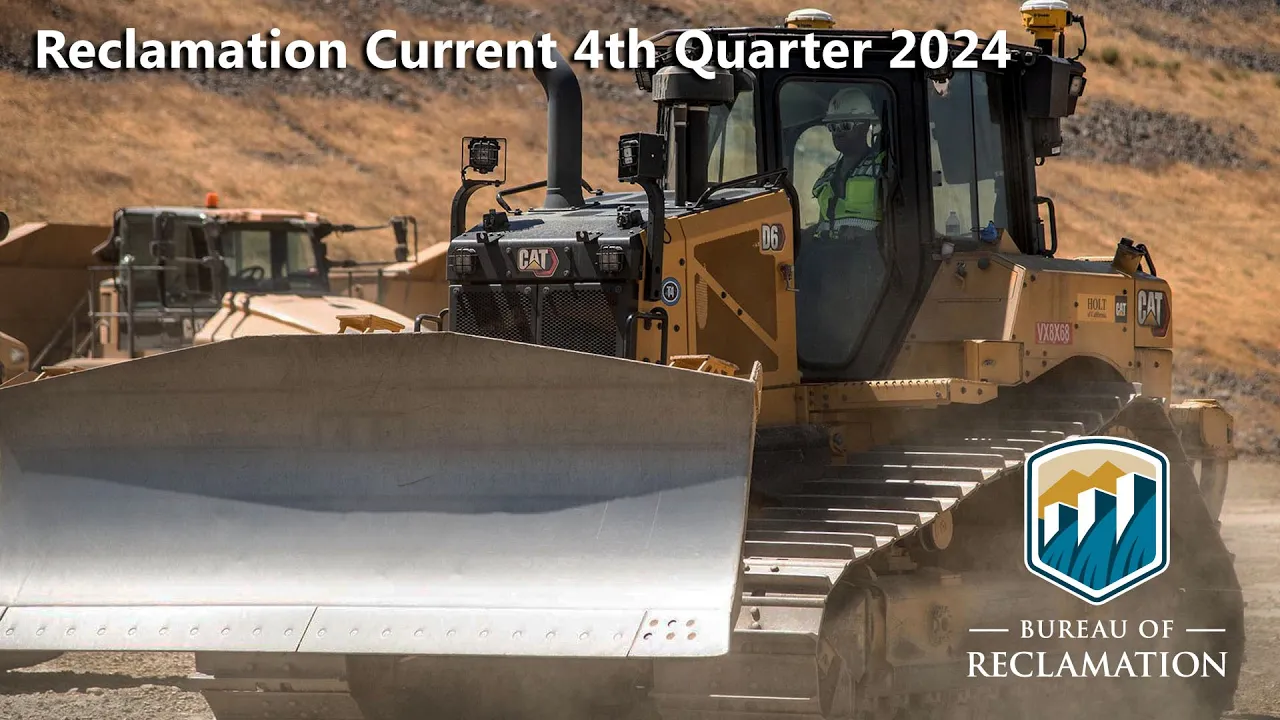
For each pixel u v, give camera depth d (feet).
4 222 135.64
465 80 438.40
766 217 67.56
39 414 59.26
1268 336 382.63
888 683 62.18
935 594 64.64
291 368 56.65
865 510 61.16
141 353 158.71
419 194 360.28
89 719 71.56
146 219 160.35
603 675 67.82
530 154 404.77
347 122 393.50
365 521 55.98
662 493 53.47
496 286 65.51
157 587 56.90
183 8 423.23
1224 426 88.38
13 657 86.33
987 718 70.28
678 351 64.08
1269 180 546.67
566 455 54.60
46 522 58.75
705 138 67.31
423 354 55.47
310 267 166.61
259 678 60.34
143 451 58.65
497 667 68.44
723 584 51.62
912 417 70.74
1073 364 76.95
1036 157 80.02
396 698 65.87
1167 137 563.07
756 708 54.03
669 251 64.03
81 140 339.57
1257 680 86.58
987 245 74.23
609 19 495.41
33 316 162.30
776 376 67.41
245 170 347.36
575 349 63.77
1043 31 79.41
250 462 57.62
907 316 72.08
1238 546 149.38
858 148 72.59
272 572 56.18
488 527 54.75
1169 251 456.45
